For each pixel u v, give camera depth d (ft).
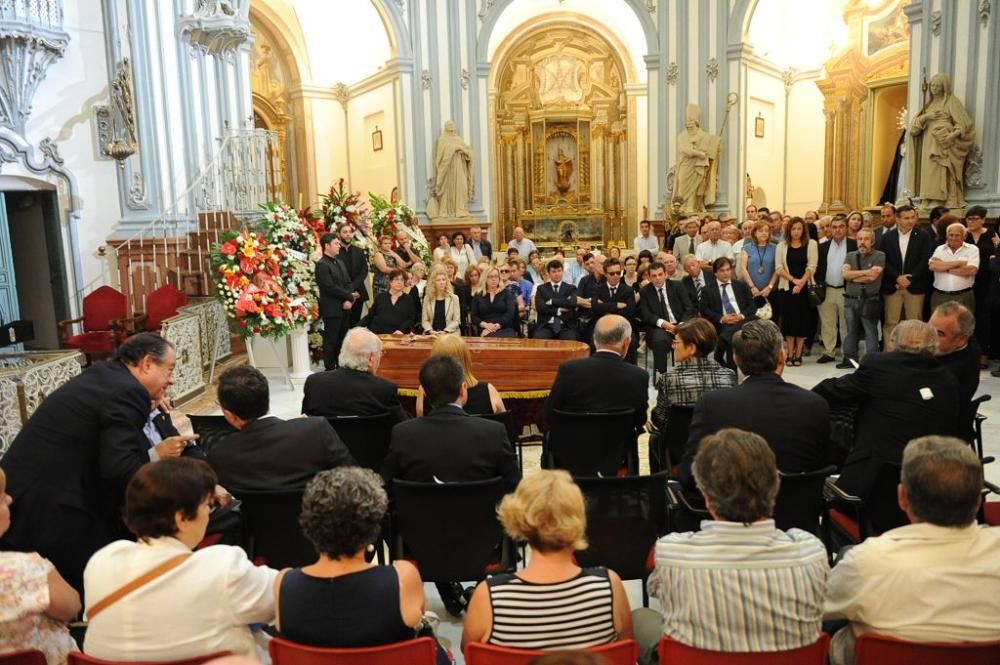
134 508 6.49
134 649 6.23
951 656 5.88
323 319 25.68
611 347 12.85
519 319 26.89
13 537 8.95
